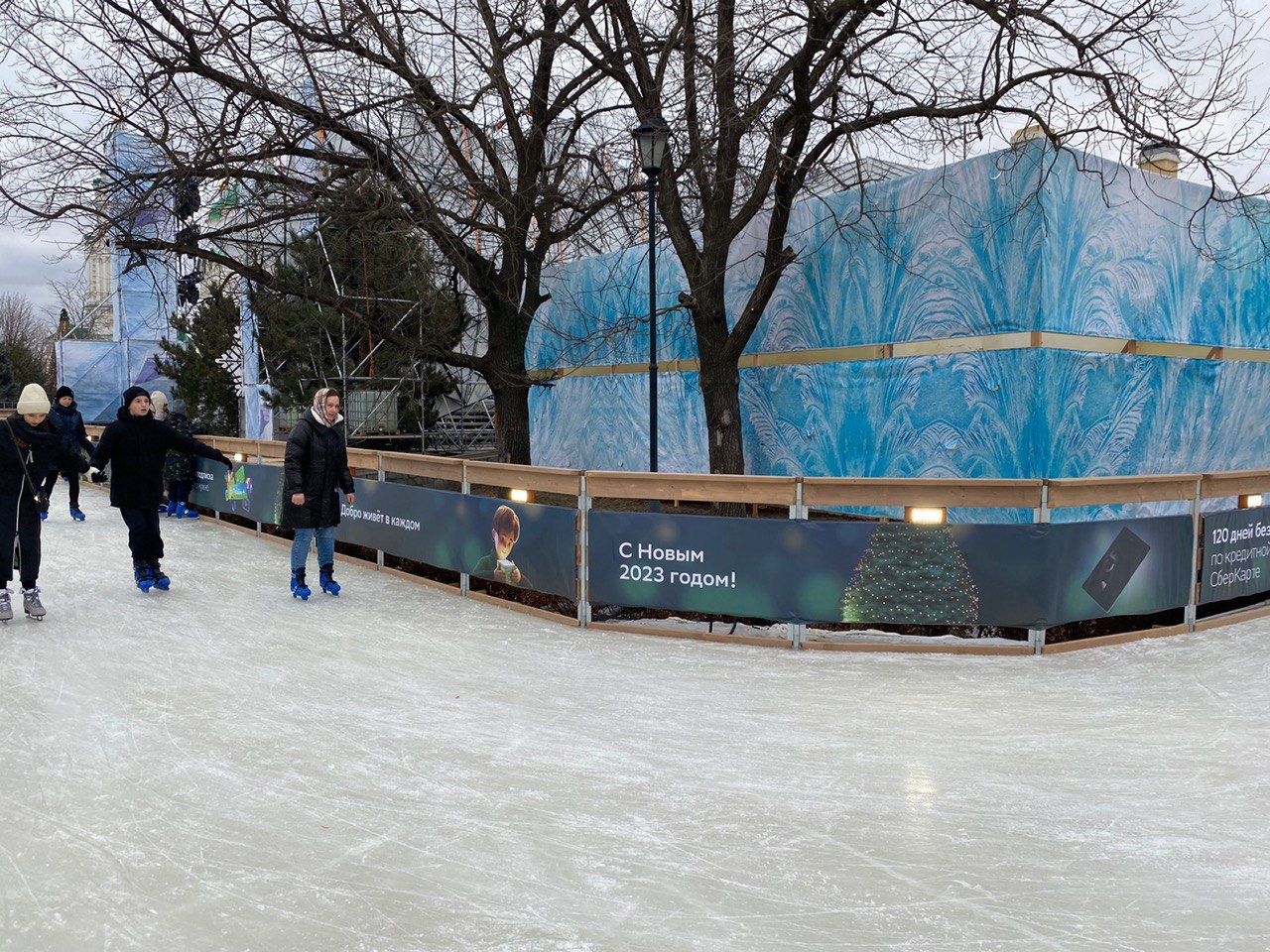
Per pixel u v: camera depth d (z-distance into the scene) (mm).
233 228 11141
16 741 4109
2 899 2699
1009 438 8852
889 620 5859
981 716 4629
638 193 13719
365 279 12328
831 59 8820
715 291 10523
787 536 5945
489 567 7398
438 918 2629
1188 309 10352
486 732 4340
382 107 10438
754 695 4980
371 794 3566
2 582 6305
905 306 9828
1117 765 3967
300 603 7348
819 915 2684
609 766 3920
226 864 2955
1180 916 2703
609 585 6461
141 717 4480
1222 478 6676
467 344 19328
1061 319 8742
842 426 10633
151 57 9484
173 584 8008
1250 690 5094
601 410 14898
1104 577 5988
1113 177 9070
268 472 10648
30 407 6352
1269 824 3375
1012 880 2928
